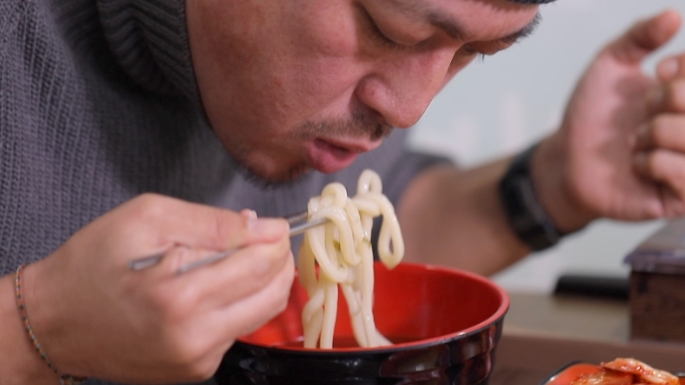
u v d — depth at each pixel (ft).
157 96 3.33
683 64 4.05
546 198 4.66
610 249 7.11
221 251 1.85
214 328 1.79
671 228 3.64
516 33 2.24
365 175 2.73
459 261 5.01
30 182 2.92
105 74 3.22
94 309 1.84
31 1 2.89
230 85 2.49
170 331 1.75
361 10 2.14
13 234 2.87
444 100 7.17
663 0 6.29
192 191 3.51
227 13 2.33
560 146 4.58
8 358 2.01
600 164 4.36
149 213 1.87
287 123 2.45
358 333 2.59
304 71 2.30
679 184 4.06
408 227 5.11
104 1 2.91
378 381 2.01
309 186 4.20
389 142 5.03
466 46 2.40
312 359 1.98
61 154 3.04
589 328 3.41
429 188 5.31
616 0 6.37
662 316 3.09
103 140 3.14
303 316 2.56
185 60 2.65
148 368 1.88
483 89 7.00
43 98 2.99
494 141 7.11
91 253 1.86
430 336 2.71
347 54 2.23
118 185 3.18
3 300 2.02
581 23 6.52
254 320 1.86
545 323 3.50
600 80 4.39
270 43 2.29
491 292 2.47
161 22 2.67
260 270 1.82
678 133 3.97
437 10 2.01
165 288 1.73
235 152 2.75
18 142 2.87
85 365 2.01
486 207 5.05
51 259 2.04
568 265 7.29
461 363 2.11
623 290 3.85
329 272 2.40
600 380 2.28
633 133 4.30
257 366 2.07
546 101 6.82
